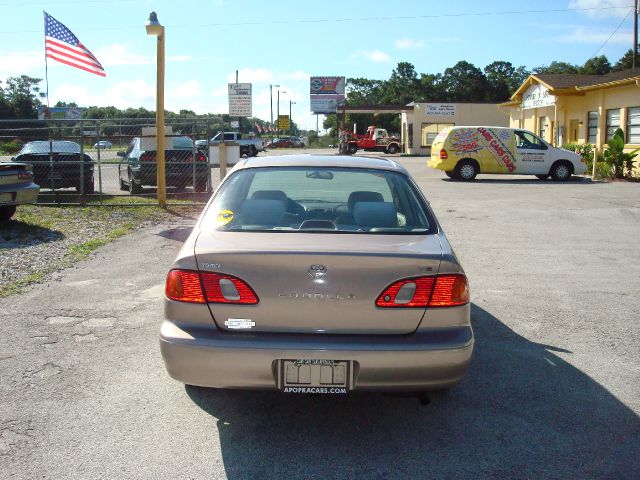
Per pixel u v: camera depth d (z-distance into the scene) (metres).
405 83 95.69
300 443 3.50
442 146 21.75
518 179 22.27
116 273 7.31
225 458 3.33
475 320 5.71
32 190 10.20
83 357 4.73
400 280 3.29
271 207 4.02
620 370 4.56
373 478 3.14
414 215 4.04
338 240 3.55
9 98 72.06
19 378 4.34
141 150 14.86
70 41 14.01
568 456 3.36
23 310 5.86
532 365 4.64
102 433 3.59
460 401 4.04
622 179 21.08
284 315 3.29
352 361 3.23
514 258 8.45
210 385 3.33
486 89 91.50
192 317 3.35
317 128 90.44
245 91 24.81
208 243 3.53
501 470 3.22
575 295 6.58
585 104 24.70
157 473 3.18
